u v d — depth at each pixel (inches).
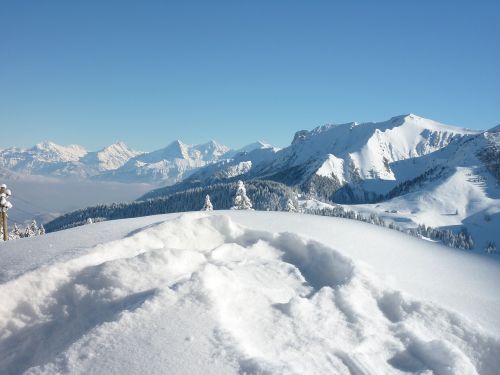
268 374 172.7
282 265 315.0
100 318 230.7
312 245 344.8
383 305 265.9
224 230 373.4
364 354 210.5
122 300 242.5
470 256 434.9
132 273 264.8
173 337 200.8
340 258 314.5
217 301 230.5
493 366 223.3
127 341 198.4
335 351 210.4
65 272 265.1
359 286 272.4
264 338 216.4
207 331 206.2
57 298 250.8
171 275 269.9
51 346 218.1
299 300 249.6
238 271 292.7
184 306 224.5
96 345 196.1
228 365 183.2
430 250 428.5
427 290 298.2
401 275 321.1
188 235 355.6
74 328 228.4
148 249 324.5
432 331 239.5
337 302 257.9
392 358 216.2
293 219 473.1
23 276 250.7
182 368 181.0
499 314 271.6
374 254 366.9
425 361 213.0
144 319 213.3
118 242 313.9
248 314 235.3
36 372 181.5
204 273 251.9
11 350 219.8
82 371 181.6
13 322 233.5
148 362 185.0
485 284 332.5
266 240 364.2
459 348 228.8
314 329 227.6
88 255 283.4
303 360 201.2
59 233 383.9
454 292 302.0
